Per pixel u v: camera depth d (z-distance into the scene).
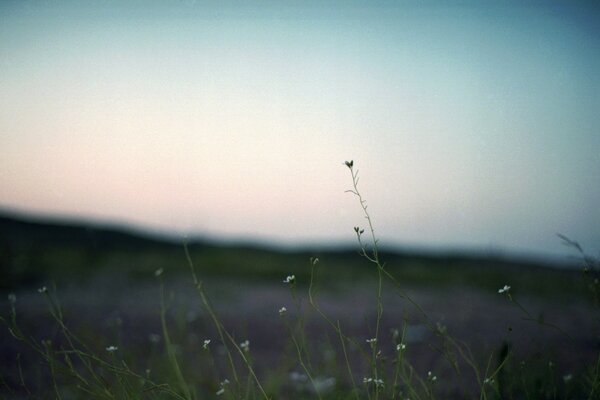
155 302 7.05
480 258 12.46
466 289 9.79
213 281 9.77
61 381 3.59
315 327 5.68
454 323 5.86
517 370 3.44
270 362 4.22
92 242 13.55
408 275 11.38
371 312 6.68
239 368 4.01
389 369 3.90
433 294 9.00
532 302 8.08
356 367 4.02
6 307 6.19
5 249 10.28
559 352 4.19
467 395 3.17
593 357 4.01
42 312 5.85
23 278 8.46
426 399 3.00
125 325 5.38
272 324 5.75
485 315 6.61
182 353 4.28
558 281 9.46
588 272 2.77
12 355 4.18
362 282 10.46
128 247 13.80
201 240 15.37
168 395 3.14
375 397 2.60
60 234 13.94
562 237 2.76
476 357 4.13
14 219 14.34
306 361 4.23
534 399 3.01
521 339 4.82
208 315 5.98
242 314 6.29
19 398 3.25
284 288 9.41
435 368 3.95
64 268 9.83
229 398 2.88
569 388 3.17
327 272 11.53
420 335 5.15
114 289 8.24
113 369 2.75
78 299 7.05
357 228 2.58
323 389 3.28
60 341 4.59
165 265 11.56
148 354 4.21
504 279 10.27
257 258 13.17
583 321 6.13
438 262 12.66
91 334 4.68
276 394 3.23
